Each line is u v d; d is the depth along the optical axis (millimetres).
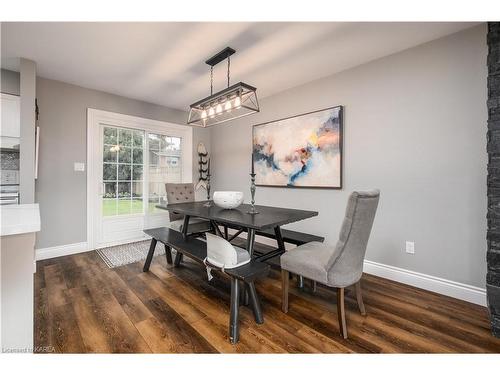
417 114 2316
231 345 1512
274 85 3336
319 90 3104
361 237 1623
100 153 3596
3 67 2752
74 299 2068
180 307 1954
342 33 2139
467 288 2062
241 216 2146
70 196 3299
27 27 2033
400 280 2432
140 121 3990
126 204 3904
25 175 2561
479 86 1994
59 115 3195
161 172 4352
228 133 4500
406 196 2393
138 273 2633
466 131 2057
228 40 2252
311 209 3203
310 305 2008
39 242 3068
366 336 1605
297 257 1830
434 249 2236
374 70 2607
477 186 2014
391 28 2061
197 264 2918
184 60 2633
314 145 3121
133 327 1688
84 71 2908
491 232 1670
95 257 3160
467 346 1513
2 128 2756
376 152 2594
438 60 2197
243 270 1695
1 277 1023
